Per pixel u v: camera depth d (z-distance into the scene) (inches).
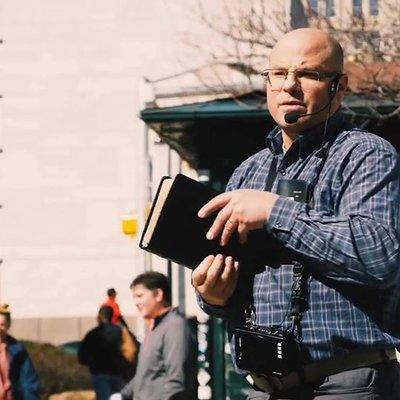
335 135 164.2
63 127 912.3
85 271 893.2
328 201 158.6
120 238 895.7
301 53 164.2
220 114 431.5
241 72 510.3
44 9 918.4
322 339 155.1
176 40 787.4
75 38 915.4
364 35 446.3
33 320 887.1
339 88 166.1
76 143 911.0
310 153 164.2
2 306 474.9
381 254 147.4
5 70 918.4
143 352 339.9
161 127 451.2
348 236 147.5
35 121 914.7
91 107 910.4
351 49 453.1
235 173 179.3
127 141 904.9
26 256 899.4
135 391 341.4
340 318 154.9
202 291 161.6
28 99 916.0
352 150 159.2
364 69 432.5
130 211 874.1
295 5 486.0
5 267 897.5
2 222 904.3
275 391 162.4
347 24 467.2
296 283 156.6
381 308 155.8
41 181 909.2
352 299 154.7
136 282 339.0
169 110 436.5
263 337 157.4
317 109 163.6
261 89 454.0
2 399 470.6
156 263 677.9
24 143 913.5
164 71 876.6
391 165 157.1
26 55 918.4
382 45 454.6
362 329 154.9
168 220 158.1
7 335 477.7
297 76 164.4
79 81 911.0
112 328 551.5
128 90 906.7
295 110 163.8
